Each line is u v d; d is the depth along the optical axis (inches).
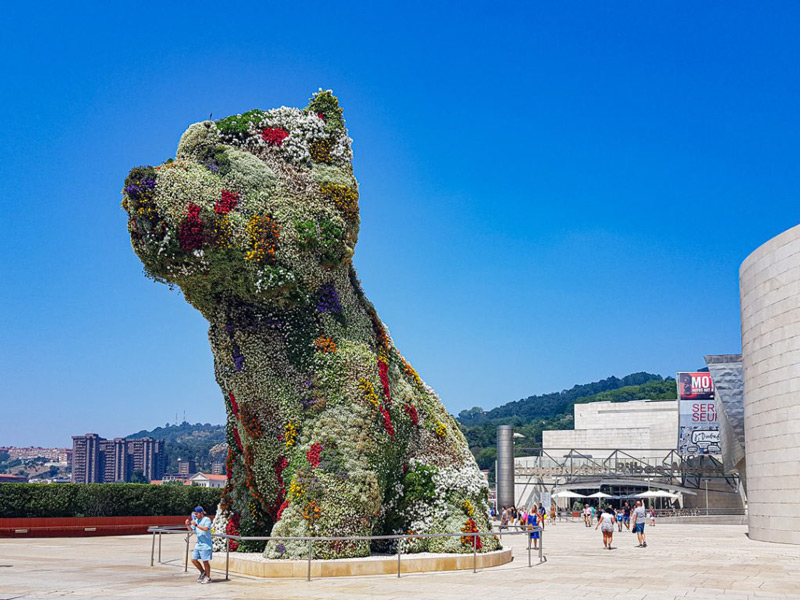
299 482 570.3
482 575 594.6
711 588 553.3
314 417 582.9
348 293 634.8
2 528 1238.9
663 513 2448.3
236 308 597.9
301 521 566.9
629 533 1492.4
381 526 633.6
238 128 591.5
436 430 677.9
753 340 1242.0
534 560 761.6
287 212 577.3
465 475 677.3
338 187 600.4
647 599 479.5
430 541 641.6
